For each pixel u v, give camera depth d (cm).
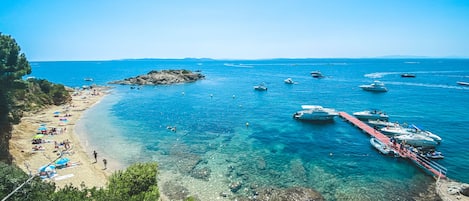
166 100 7356
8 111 3681
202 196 2289
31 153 3038
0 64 3728
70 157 3036
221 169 2831
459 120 4909
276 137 3978
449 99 7138
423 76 14275
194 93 8712
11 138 3322
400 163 3036
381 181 2609
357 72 18262
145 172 1961
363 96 7831
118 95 8269
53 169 2611
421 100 7056
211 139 3869
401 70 19950
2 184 1454
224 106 6456
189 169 2817
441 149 3444
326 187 2486
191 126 4597
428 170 2770
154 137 3947
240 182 2530
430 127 4475
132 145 3572
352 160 3120
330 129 4434
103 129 4366
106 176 2633
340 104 6669
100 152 3284
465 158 3136
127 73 18925
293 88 9931
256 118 5200
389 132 4044
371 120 4934
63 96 6456
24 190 1485
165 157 3152
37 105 5378
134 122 4872
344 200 2261
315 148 3516
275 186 2483
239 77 15238
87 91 8831
